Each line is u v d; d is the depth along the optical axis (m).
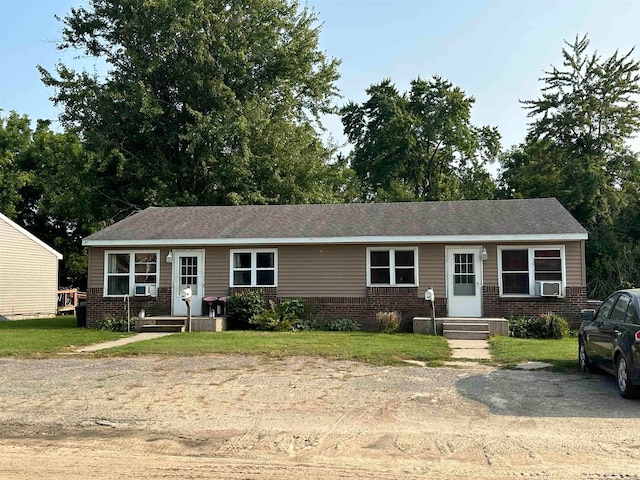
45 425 7.57
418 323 17.84
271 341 15.01
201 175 34.19
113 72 33.94
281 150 34.25
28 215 43.72
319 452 6.31
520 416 7.81
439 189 45.34
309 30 36.44
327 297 19.59
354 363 11.98
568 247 18.61
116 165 32.62
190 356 12.88
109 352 13.48
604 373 10.82
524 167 42.06
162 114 33.31
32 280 30.05
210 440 6.80
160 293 20.25
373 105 52.00
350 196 45.25
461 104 48.22
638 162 37.16
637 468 5.71
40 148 42.88
